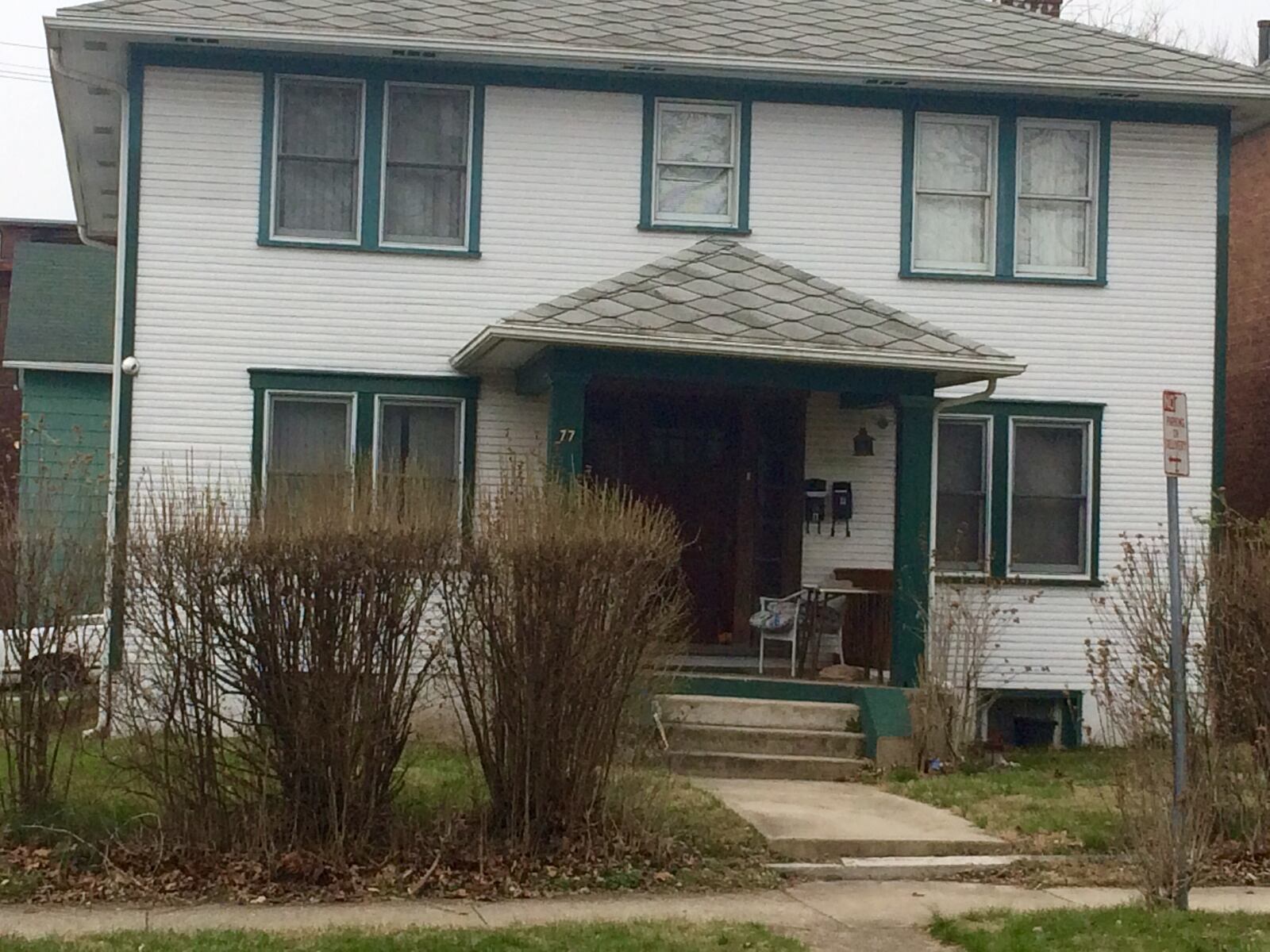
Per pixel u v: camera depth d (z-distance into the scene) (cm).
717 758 1333
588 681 960
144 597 923
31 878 890
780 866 1001
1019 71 1598
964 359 1389
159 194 1527
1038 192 1653
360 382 1550
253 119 1542
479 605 950
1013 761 1441
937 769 1350
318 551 906
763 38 1627
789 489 1691
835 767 1344
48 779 943
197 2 1530
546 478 1106
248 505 945
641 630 987
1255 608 1080
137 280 1523
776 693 1423
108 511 1235
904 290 1627
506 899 902
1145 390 1648
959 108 1639
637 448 1723
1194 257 1659
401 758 1025
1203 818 959
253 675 915
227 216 1537
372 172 1559
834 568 1667
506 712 956
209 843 916
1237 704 1078
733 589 1725
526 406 1570
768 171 1619
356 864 920
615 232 1591
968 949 820
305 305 1546
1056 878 1002
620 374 1379
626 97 1600
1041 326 1641
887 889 971
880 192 1630
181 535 912
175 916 844
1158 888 915
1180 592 1030
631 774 1005
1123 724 1106
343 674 914
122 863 910
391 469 1142
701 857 1003
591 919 856
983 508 1642
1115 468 1644
